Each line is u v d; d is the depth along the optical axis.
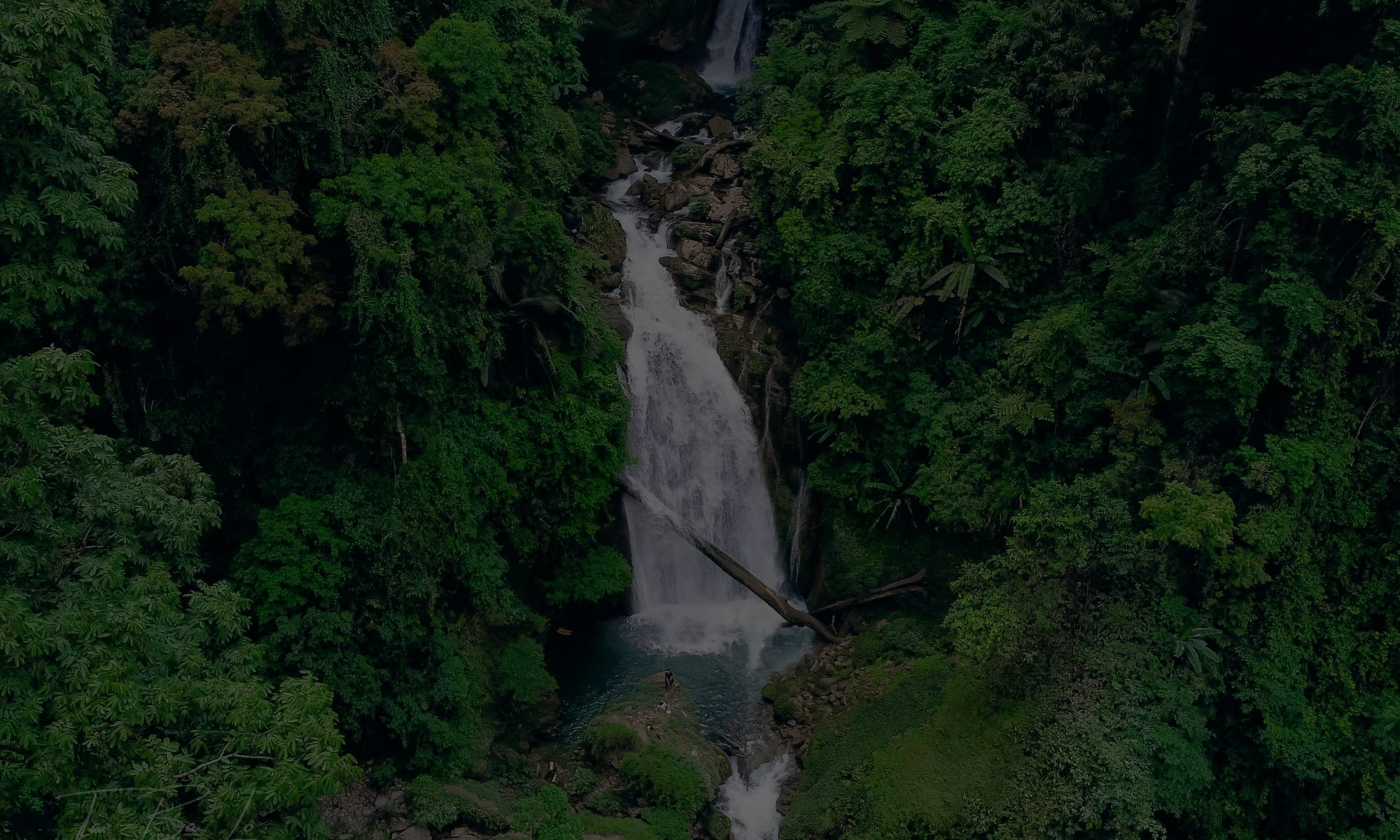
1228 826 22.44
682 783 22.19
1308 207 20.91
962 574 25.17
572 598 25.78
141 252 19.91
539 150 26.38
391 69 22.03
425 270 21.59
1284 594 22.06
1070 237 25.91
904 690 24.27
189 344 21.05
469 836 20.98
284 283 19.56
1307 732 21.97
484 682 23.42
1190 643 21.48
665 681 25.19
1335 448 22.06
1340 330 21.56
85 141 16.64
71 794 11.95
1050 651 22.33
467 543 22.89
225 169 19.34
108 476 15.30
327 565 21.11
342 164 20.81
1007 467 25.20
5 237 16.66
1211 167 24.02
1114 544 22.08
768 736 24.66
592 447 25.00
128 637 13.16
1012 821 20.62
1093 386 24.16
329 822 20.84
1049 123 26.86
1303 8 22.97
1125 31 25.75
